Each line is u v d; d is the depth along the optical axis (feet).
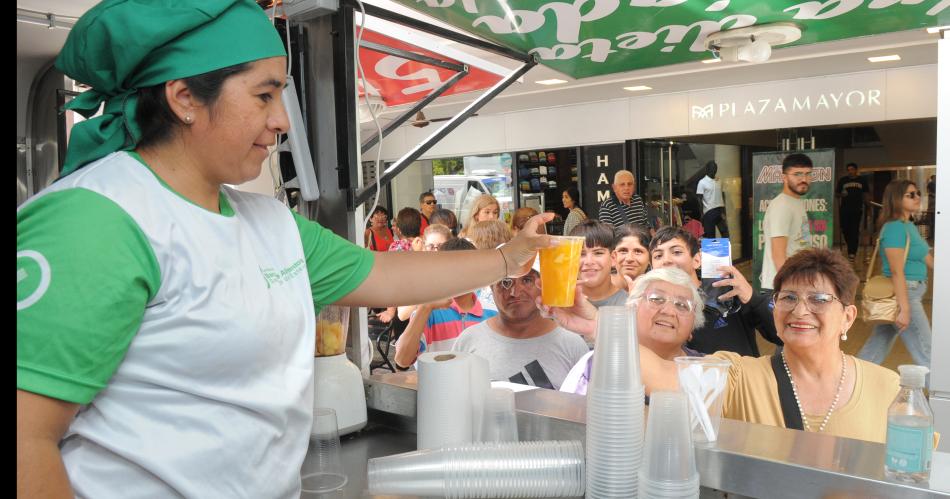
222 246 3.39
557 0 5.89
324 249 4.42
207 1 3.10
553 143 27.76
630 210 23.06
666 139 26.32
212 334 3.22
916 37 17.43
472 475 4.33
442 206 31.24
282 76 3.47
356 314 5.98
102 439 3.10
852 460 4.08
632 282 11.14
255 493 3.50
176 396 3.23
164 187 3.27
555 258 4.90
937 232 8.08
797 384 6.93
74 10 13.82
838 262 6.75
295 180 5.57
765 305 9.87
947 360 8.13
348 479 4.85
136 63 3.14
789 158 19.35
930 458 3.80
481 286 4.94
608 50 7.84
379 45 6.31
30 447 2.59
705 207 27.68
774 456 4.16
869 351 17.06
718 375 4.36
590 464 4.16
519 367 9.02
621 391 4.04
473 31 6.74
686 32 7.38
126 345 2.95
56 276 2.69
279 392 3.55
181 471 3.23
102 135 3.38
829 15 6.95
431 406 4.86
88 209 2.89
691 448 3.80
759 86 23.12
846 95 21.70
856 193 33.12
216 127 3.27
